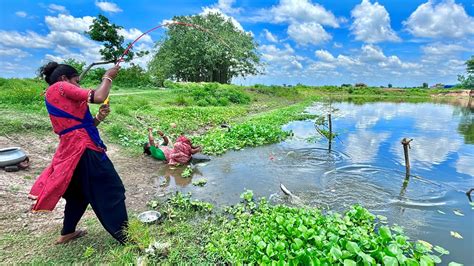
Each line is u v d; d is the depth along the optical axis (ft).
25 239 13.16
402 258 11.47
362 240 12.77
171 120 44.96
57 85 11.16
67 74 11.57
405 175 24.64
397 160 29.30
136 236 12.56
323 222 15.01
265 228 14.33
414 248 14.14
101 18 71.82
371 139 39.50
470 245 14.75
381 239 13.07
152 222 15.48
